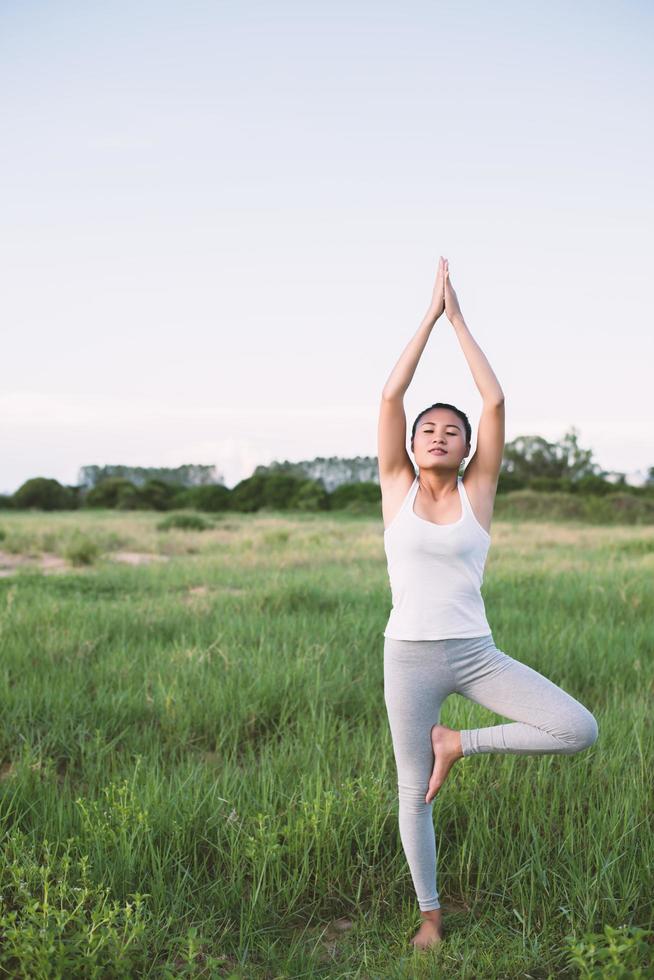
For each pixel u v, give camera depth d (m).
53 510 42.03
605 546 18.42
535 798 3.95
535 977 3.01
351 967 3.05
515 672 3.10
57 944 2.89
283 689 5.74
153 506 43.03
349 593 10.16
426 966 2.97
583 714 3.00
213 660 6.50
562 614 8.60
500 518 32.81
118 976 2.85
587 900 3.25
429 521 3.21
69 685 5.86
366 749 4.68
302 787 4.07
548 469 46.28
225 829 3.71
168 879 3.47
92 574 12.84
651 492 40.62
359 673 6.37
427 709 3.17
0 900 3.15
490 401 3.31
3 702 5.45
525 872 3.49
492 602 9.56
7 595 9.78
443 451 3.24
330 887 3.50
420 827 3.19
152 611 8.84
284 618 8.19
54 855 3.37
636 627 8.09
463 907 3.47
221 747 5.07
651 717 5.18
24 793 4.00
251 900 3.35
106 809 3.82
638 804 3.83
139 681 6.08
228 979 2.77
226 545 19.48
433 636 3.12
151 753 4.65
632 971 2.68
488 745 3.08
